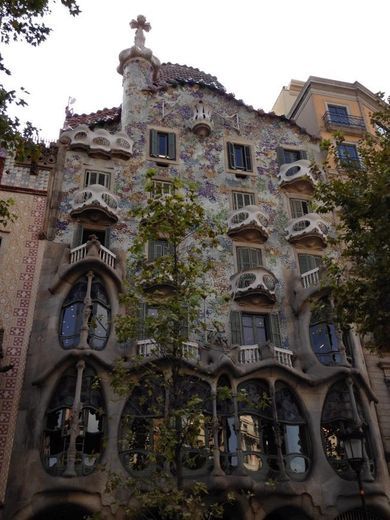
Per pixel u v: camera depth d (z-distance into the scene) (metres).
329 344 21.94
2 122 12.66
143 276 14.79
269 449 19.56
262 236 24.62
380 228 14.43
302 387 20.80
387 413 21.81
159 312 14.06
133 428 18.28
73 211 22.84
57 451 17.53
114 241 23.00
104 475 17.25
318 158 28.95
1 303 20.05
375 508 19.20
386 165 15.63
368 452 20.12
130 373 16.20
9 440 17.45
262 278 22.64
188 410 12.38
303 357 21.92
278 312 23.05
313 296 22.61
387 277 14.46
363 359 22.53
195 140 27.44
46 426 17.81
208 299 22.58
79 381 18.12
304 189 27.28
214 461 17.70
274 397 20.12
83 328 19.14
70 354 18.50
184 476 17.62
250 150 28.08
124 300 14.47
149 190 15.13
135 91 28.06
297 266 24.77
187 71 35.59
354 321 15.77
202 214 15.07
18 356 19.09
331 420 20.38
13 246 21.52
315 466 19.41
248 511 18.02
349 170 16.88
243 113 29.41
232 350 20.64
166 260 14.62
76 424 17.28
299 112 33.06
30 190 23.20
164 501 11.92
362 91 32.50
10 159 23.66
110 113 30.56
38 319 20.12
